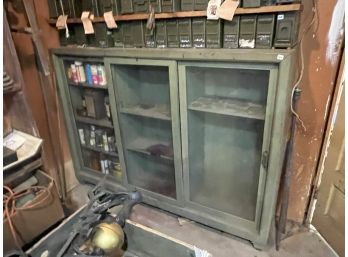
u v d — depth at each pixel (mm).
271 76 1213
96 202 1301
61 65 1920
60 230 1306
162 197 1908
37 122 2006
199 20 1319
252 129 1640
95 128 2170
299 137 1590
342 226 1507
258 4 1150
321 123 1509
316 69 1405
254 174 1742
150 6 1401
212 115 1737
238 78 1569
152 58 1469
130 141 2006
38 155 1566
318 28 1327
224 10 1219
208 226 1844
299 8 1108
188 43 1393
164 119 1751
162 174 2137
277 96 1220
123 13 1506
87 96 2016
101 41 1680
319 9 1296
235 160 1800
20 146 1558
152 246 1316
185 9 1324
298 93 1335
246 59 1206
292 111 1374
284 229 1715
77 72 1912
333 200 1556
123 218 1311
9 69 1447
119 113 1828
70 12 1746
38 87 1962
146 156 2104
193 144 1741
